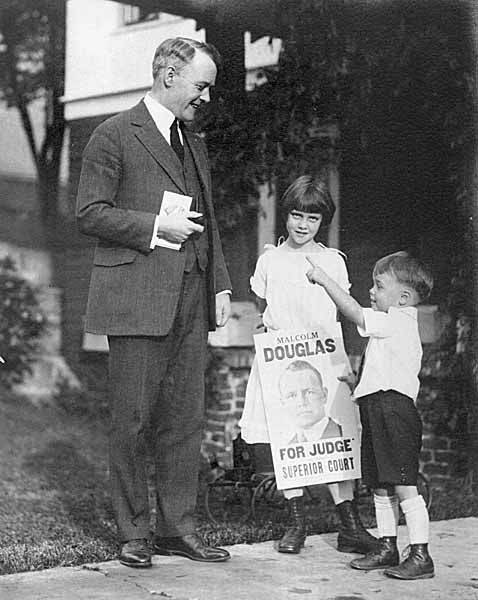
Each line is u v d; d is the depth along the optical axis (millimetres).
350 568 4359
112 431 4441
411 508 4219
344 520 4734
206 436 7637
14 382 11227
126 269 4332
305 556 4613
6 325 11195
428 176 6559
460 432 6578
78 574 4250
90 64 8844
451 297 6594
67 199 10500
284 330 4883
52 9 9250
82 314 10984
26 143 10219
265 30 6688
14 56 9820
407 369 4305
